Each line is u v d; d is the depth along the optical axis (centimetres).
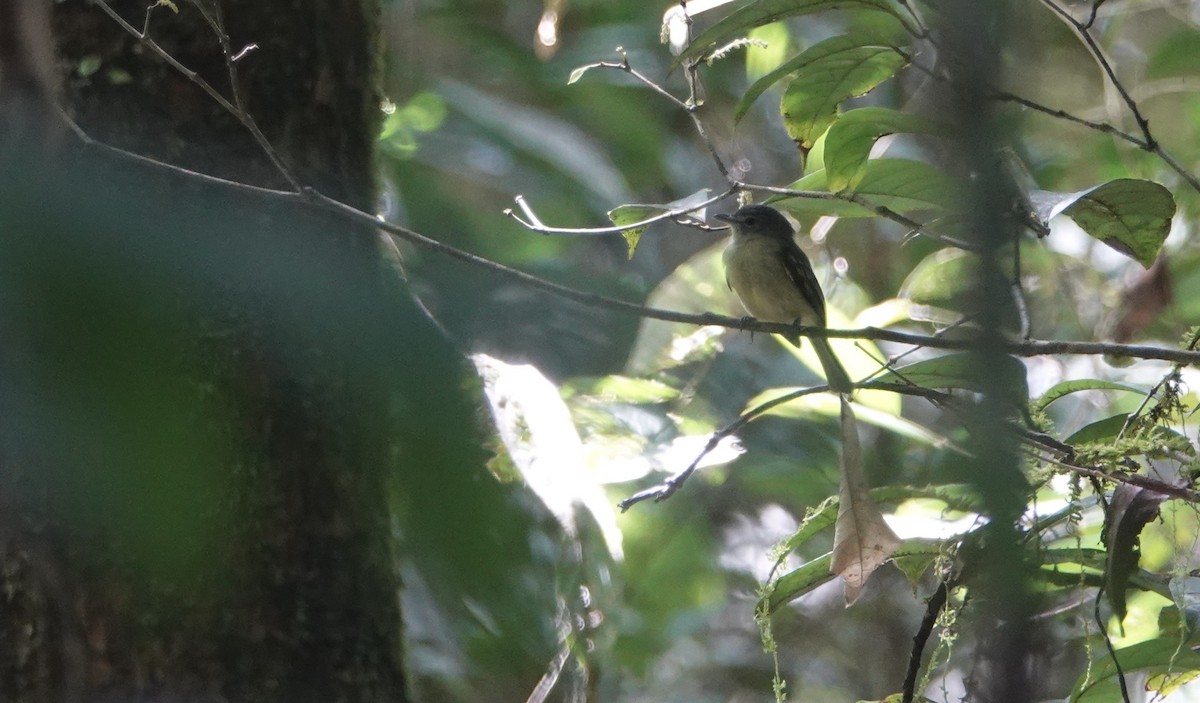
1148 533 855
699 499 1488
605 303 632
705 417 1208
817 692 1464
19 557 536
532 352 1157
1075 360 1219
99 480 332
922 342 657
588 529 622
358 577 606
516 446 586
